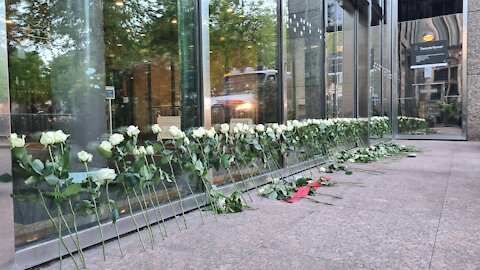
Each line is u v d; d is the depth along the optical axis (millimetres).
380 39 11016
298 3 6102
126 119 3850
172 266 2213
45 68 3355
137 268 2195
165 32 4832
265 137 4484
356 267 2150
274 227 2939
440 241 2555
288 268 2152
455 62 12094
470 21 11727
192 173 3404
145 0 5207
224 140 3969
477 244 2488
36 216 2322
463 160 6910
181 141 3295
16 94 2883
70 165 2531
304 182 4387
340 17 7895
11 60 2996
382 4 11242
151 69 4422
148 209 3094
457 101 12086
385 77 11805
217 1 4434
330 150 6488
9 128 2156
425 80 12664
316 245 2521
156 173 2941
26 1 3291
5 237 2105
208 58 4129
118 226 2807
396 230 2811
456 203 3607
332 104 7430
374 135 9680
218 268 2170
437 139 12391
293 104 5879
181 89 4133
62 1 3707
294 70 5934
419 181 4797
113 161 2867
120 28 4926
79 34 3809
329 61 7312
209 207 3562
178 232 2881
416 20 12781
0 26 2160
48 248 2334
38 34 3393
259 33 5230
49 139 2316
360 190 4277
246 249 2469
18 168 2193
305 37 6355
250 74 4914
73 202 2486
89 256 2428
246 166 4305
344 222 3039
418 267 2133
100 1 4246
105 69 4133
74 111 3453
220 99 4281
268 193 4008
